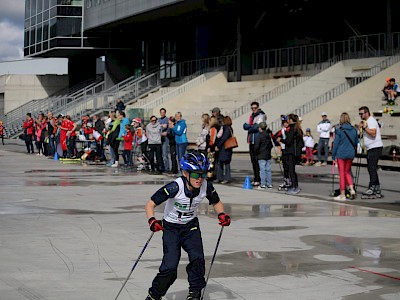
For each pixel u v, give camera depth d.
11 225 11.68
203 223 11.96
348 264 8.61
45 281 7.60
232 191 17.58
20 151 40.81
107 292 7.14
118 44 64.25
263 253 9.28
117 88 58.44
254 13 49.69
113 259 8.81
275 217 12.81
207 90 50.34
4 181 20.31
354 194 15.82
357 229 11.40
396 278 7.85
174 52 60.19
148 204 6.31
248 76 49.84
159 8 49.91
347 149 15.59
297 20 48.09
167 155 24.17
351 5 44.56
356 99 36.84
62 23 63.03
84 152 31.58
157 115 48.44
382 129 31.20
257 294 7.12
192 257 6.36
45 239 10.29
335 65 41.72
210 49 55.62
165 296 7.04
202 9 50.38
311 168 27.31
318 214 13.27
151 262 8.65
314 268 8.37
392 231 11.20
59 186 18.80
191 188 6.30
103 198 15.84
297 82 42.88
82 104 56.06
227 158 19.98
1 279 7.68
